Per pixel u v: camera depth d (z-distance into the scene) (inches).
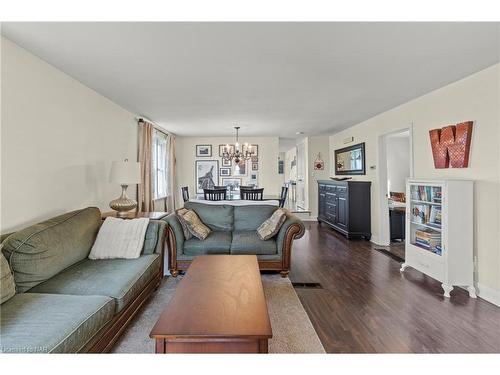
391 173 257.1
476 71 112.4
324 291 116.5
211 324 58.2
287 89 134.0
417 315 96.3
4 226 86.0
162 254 119.6
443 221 115.1
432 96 138.6
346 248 185.6
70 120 118.0
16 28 79.0
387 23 76.3
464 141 117.9
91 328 61.3
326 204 253.8
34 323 57.1
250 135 287.3
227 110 176.4
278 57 97.8
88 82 124.6
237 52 93.9
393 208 206.1
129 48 91.2
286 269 132.0
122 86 129.6
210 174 296.8
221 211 156.7
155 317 93.4
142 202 193.0
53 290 75.1
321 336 83.4
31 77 95.6
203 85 128.0
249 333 55.6
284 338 82.0
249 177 295.7
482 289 111.1
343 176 255.0
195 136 291.6
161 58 98.8
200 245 132.5
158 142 244.5
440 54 96.0
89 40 86.1
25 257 75.5
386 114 181.5
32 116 96.6
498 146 105.5
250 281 81.7
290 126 233.8
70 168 118.4
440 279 116.9
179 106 165.9
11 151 88.1
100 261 99.0
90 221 108.0
